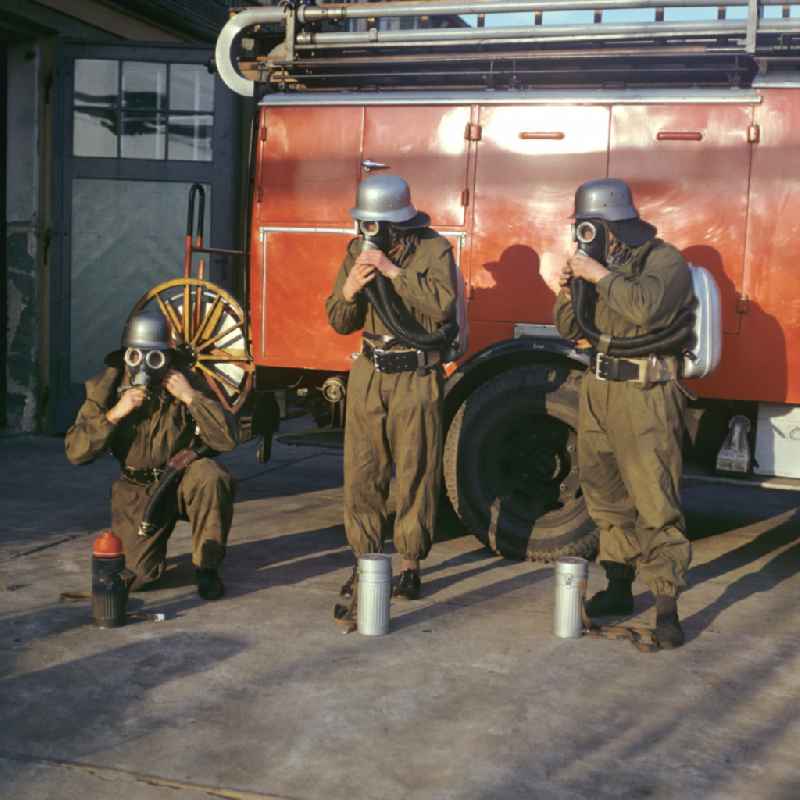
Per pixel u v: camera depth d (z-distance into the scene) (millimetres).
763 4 5012
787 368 5047
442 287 4359
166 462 4602
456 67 5582
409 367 4465
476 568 5234
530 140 5328
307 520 6273
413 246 4461
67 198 8945
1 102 9133
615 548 4449
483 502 5398
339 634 4121
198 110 8758
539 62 5480
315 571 5078
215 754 3031
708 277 4340
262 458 6121
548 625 4305
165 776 2889
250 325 5828
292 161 5664
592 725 3287
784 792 2865
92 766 2943
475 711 3373
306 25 5766
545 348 5219
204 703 3400
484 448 5391
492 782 2883
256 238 5742
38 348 9266
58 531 5785
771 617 4504
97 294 9039
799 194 5012
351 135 5570
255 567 5145
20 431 9305
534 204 5332
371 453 4574
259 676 3646
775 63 5090
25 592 4602
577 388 5207
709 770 2990
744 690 3623
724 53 5094
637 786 2881
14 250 9211
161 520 4625
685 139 5133
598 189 4223
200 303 6102
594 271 4113
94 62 8766
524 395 5285
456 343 4594
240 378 6000
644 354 4129
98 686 3529
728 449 5176
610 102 5219
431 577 5047
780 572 5332
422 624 4281
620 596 4480
